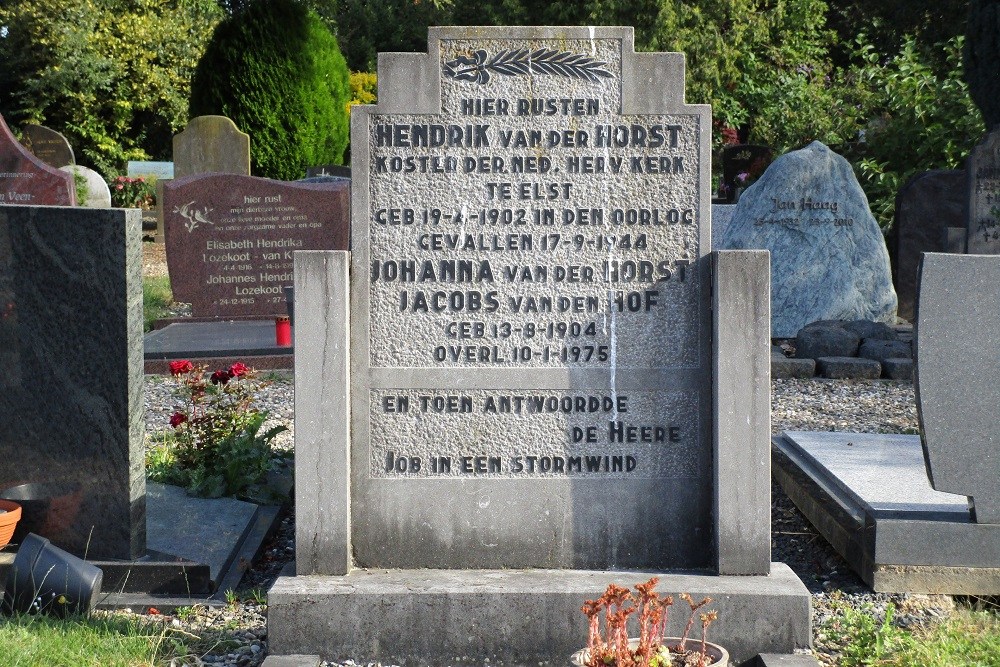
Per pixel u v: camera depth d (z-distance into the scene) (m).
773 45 27.34
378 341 4.26
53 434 4.64
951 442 4.50
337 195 12.73
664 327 4.28
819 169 11.88
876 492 5.11
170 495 5.61
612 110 4.24
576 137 4.24
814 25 27.83
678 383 4.28
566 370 4.28
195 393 6.27
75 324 4.57
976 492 4.53
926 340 4.47
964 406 4.47
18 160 13.20
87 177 21.77
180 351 10.38
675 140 4.25
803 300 11.67
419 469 4.27
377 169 4.24
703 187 4.24
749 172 20.75
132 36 29.91
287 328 10.63
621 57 4.22
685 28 25.97
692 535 4.29
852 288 11.70
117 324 4.54
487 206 4.25
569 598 3.90
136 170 26.78
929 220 12.93
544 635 3.90
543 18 27.44
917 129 16.78
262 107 20.67
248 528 5.36
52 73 28.45
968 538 4.56
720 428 4.10
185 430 6.26
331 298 4.08
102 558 4.65
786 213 11.86
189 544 5.04
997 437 4.48
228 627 4.27
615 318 4.28
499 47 4.23
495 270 4.26
